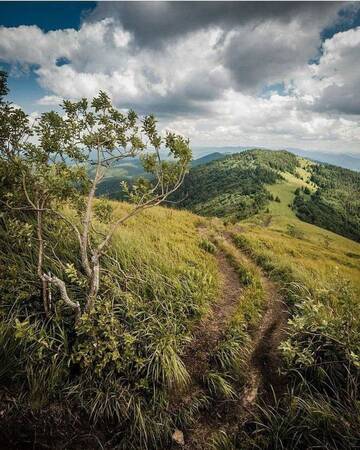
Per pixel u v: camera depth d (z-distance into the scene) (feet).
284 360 19.80
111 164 19.30
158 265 29.01
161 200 18.86
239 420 16.58
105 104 18.95
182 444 15.39
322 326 19.35
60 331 17.52
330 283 31.42
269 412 16.55
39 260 16.17
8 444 14.07
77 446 14.78
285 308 27.94
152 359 18.01
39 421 15.05
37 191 15.81
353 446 13.16
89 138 18.28
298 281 32.40
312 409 15.19
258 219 422.00
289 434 14.75
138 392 17.01
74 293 20.13
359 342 17.92
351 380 16.74
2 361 16.06
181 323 22.66
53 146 16.96
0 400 15.17
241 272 37.19
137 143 18.75
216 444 14.97
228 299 29.89
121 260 26.37
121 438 15.35
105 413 15.93
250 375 19.43
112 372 17.06
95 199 34.47
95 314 17.81
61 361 16.44
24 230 15.98
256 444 14.70
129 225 43.01
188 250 39.93
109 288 20.89
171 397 17.46
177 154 18.21
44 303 17.60
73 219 28.27
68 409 15.74
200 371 19.70
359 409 14.82
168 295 24.57
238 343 21.62
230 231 71.15
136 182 19.02
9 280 17.61
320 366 18.19
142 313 21.54
